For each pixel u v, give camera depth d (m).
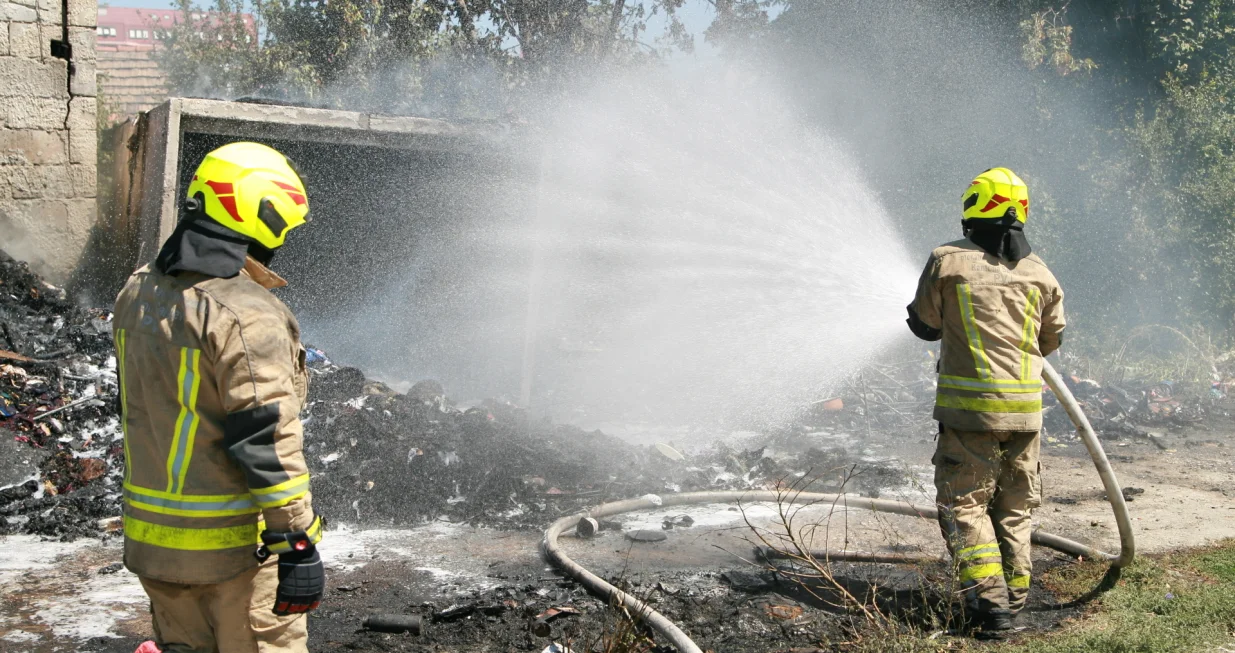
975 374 4.14
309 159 10.18
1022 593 4.21
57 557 4.87
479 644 3.99
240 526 2.54
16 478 5.66
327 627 4.15
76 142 9.62
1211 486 6.82
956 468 4.19
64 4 9.47
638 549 5.28
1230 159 13.03
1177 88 13.48
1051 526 5.79
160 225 8.15
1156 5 14.38
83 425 6.36
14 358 6.77
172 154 8.17
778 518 5.88
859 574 4.88
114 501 5.56
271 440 2.44
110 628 4.04
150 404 2.54
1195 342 11.66
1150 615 4.20
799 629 4.17
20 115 9.26
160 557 2.52
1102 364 10.94
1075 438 8.34
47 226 9.50
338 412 6.38
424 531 5.53
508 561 5.03
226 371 2.45
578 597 4.46
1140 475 7.15
